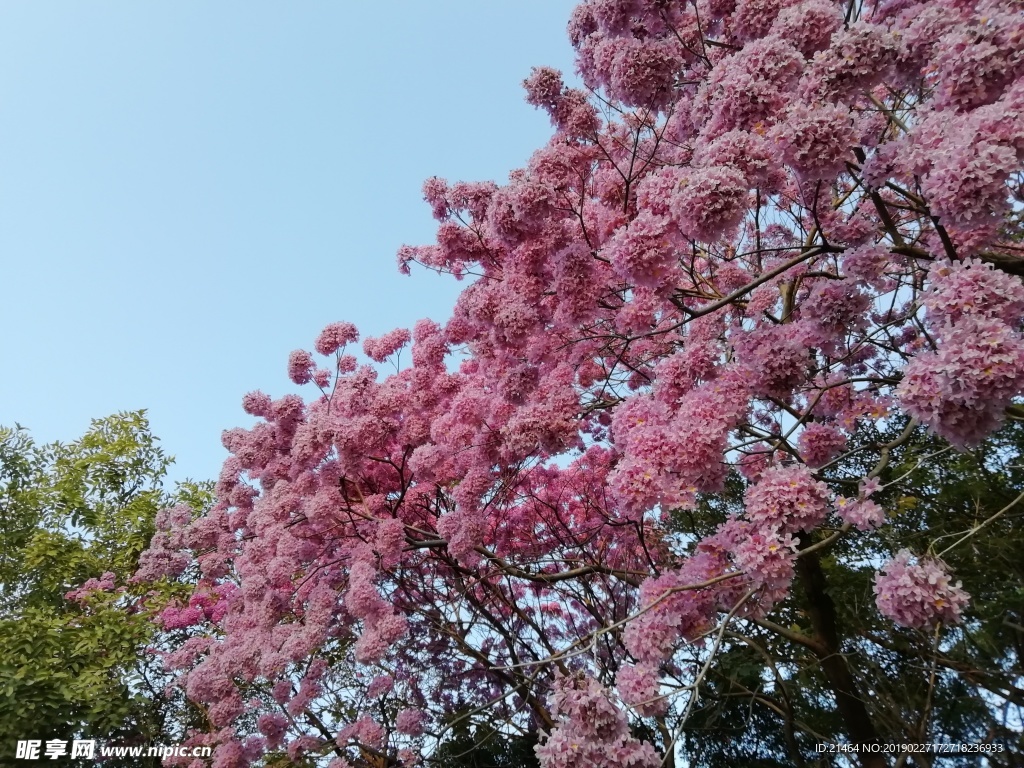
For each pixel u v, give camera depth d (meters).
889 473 5.24
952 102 2.46
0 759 5.79
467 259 4.57
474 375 5.82
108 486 9.73
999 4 2.38
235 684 5.68
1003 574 4.87
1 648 6.21
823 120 2.43
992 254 2.74
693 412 2.72
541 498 6.61
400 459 5.95
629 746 2.22
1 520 8.70
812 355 3.72
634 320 3.48
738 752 6.59
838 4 3.25
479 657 5.89
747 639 4.98
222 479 6.29
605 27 3.78
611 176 4.27
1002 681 4.62
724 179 2.55
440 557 5.44
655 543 6.29
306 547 5.46
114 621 6.93
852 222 3.86
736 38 3.49
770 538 2.41
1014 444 5.25
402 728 5.43
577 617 7.14
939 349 2.19
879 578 2.40
